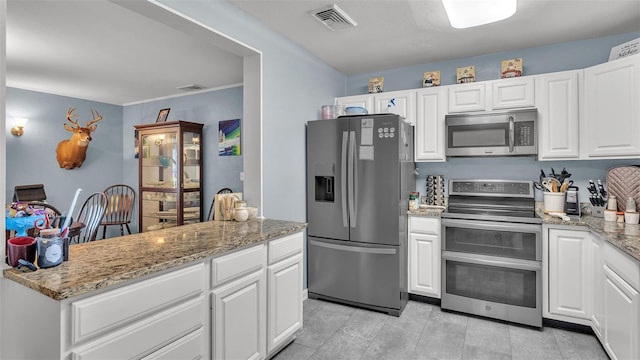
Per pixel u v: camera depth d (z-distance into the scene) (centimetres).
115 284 121
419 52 321
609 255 202
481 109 297
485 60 329
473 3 199
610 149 243
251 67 259
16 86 473
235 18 231
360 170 289
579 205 270
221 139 492
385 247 282
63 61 361
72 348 111
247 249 184
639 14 244
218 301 165
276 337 208
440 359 214
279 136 278
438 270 292
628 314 174
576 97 264
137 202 584
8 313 129
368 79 387
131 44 311
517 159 313
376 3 230
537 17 249
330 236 304
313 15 244
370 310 291
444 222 283
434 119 316
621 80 235
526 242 255
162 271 139
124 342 125
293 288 224
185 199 487
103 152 576
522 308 256
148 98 559
